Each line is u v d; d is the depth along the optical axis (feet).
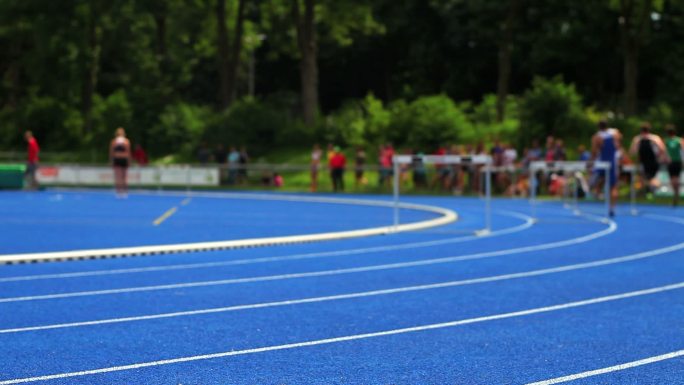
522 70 261.44
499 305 32.94
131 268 43.47
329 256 49.39
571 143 153.58
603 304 33.30
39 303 32.71
